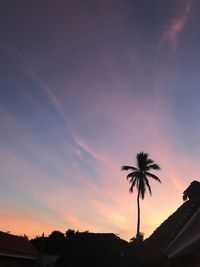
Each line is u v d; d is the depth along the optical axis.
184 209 27.92
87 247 62.78
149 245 32.28
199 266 8.16
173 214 29.78
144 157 70.75
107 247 62.22
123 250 62.38
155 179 70.38
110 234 65.44
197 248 8.29
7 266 25.36
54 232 74.38
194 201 5.84
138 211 68.94
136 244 61.03
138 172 70.44
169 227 29.62
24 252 27.75
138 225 67.25
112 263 59.78
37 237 75.50
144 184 69.94
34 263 29.78
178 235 7.67
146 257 31.61
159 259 29.17
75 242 64.88
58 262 61.31
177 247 9.57
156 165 70.25
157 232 31.39
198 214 6.07
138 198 70.06
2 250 24.02
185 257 10.27
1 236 27.97
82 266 60.53
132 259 58.75
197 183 23.78
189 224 6.57
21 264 27.80
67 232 69.06
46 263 61.88
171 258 13.00
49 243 72.31
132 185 70.56
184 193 24.19
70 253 61.91
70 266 60.69
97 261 60.41
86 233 66.75
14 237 31.53
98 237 65.19
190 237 7.43
